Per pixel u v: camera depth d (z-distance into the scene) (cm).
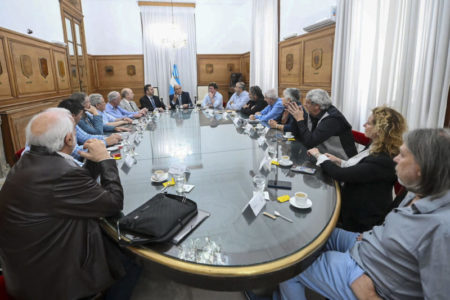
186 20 699
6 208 89
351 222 142
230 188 129
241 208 110
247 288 79
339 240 129
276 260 81
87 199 93
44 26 427
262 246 87
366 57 318
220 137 242
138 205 114
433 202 78
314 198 118
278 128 279
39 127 94
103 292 131
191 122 324
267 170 152
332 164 142
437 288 71
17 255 91
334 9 357
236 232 94
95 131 268
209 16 709
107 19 659
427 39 229
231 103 493
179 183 128
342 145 192
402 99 263
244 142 221
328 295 101
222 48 735
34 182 88
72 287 95
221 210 108
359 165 133
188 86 738
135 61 695
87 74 624
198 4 696
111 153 195
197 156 182
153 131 272
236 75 715
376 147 132
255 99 403
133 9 665
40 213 89
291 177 142
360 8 316
